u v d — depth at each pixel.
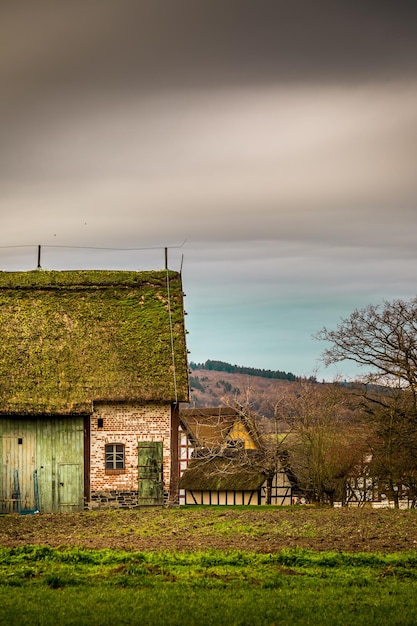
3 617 21.78
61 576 25.91
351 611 22.81
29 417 46.34
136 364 47.66
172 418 47.22
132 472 46.66
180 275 52.41
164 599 23.53
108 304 50.41
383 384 57.94
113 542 32.19
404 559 28.48
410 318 57.41
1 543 32.31
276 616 22.25
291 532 34.50
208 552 29.47
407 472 57.78
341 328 59.00
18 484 46.06
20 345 48.03
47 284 50.91
